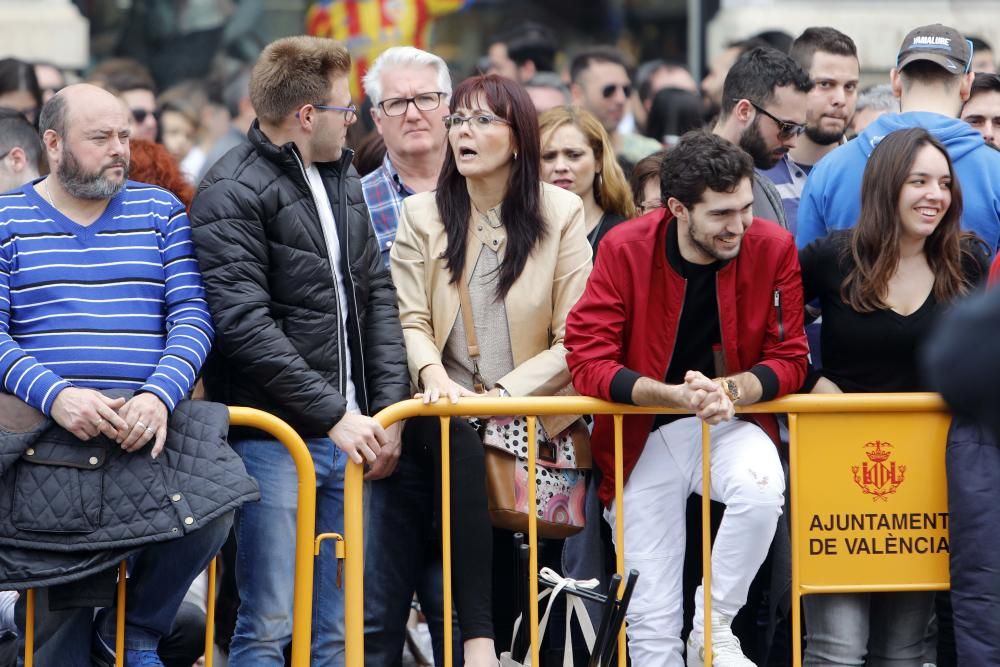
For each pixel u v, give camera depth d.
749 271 13.66
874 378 13.96
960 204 13.73
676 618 14.08
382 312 14.43
